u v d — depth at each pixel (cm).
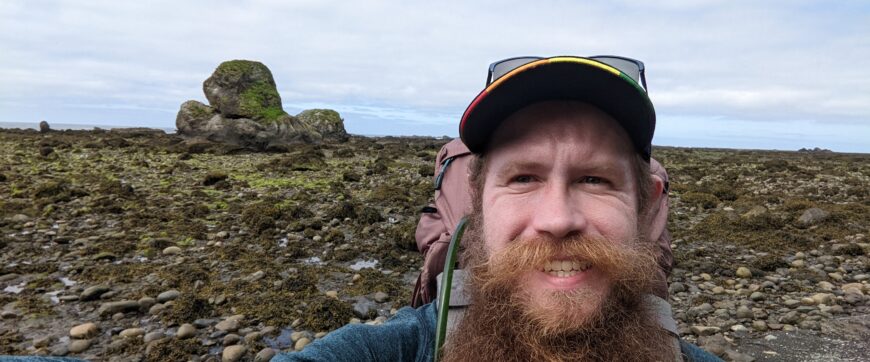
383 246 235
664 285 79
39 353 132
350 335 47
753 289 191
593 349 39
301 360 43
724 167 673
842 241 253
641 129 41
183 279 187
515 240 41
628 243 41
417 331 51
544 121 41
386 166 526
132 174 435
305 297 175
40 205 295
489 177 44
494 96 41
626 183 42
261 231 256
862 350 141
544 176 41
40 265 198
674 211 342
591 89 40
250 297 173
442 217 91
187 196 343
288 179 436
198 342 140
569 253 39
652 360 41
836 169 666
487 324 41
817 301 176
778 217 294
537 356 39
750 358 135
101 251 215
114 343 138
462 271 50
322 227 269
